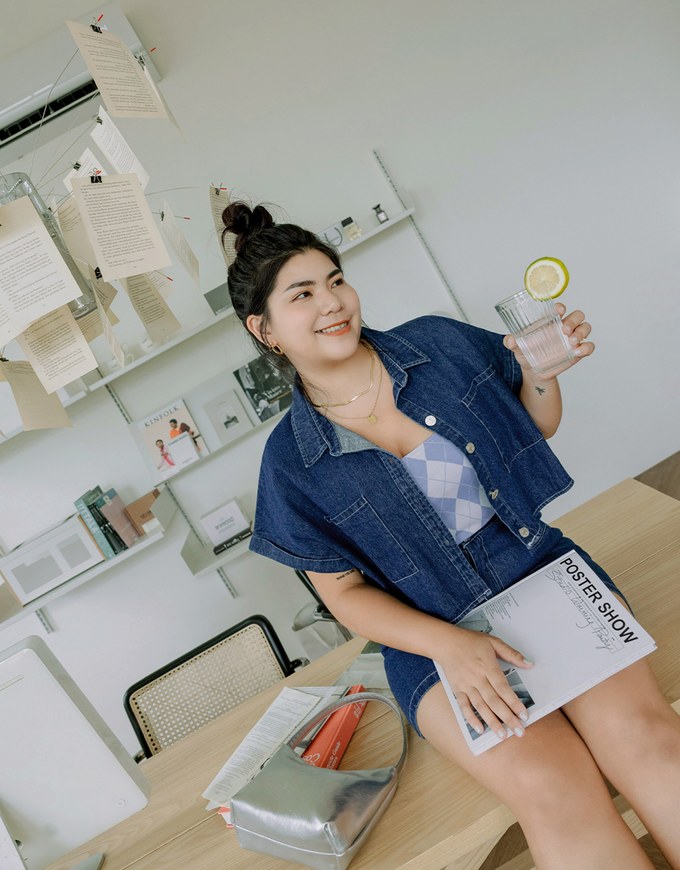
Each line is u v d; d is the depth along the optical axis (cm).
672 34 352
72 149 332
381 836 110
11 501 353
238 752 144
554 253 366
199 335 351
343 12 345
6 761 131
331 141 353
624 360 375
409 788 117
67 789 134
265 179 352
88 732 133
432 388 135
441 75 352
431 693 121
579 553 138
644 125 359
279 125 350
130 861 130
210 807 134
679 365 376
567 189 362
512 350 131
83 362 133
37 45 275
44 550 325
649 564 145
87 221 116
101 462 354
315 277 131
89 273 143
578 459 379
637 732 101
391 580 136
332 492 135
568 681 106
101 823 138
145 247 121
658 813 97
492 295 366
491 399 137
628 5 351
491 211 361
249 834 116
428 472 133
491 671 112
